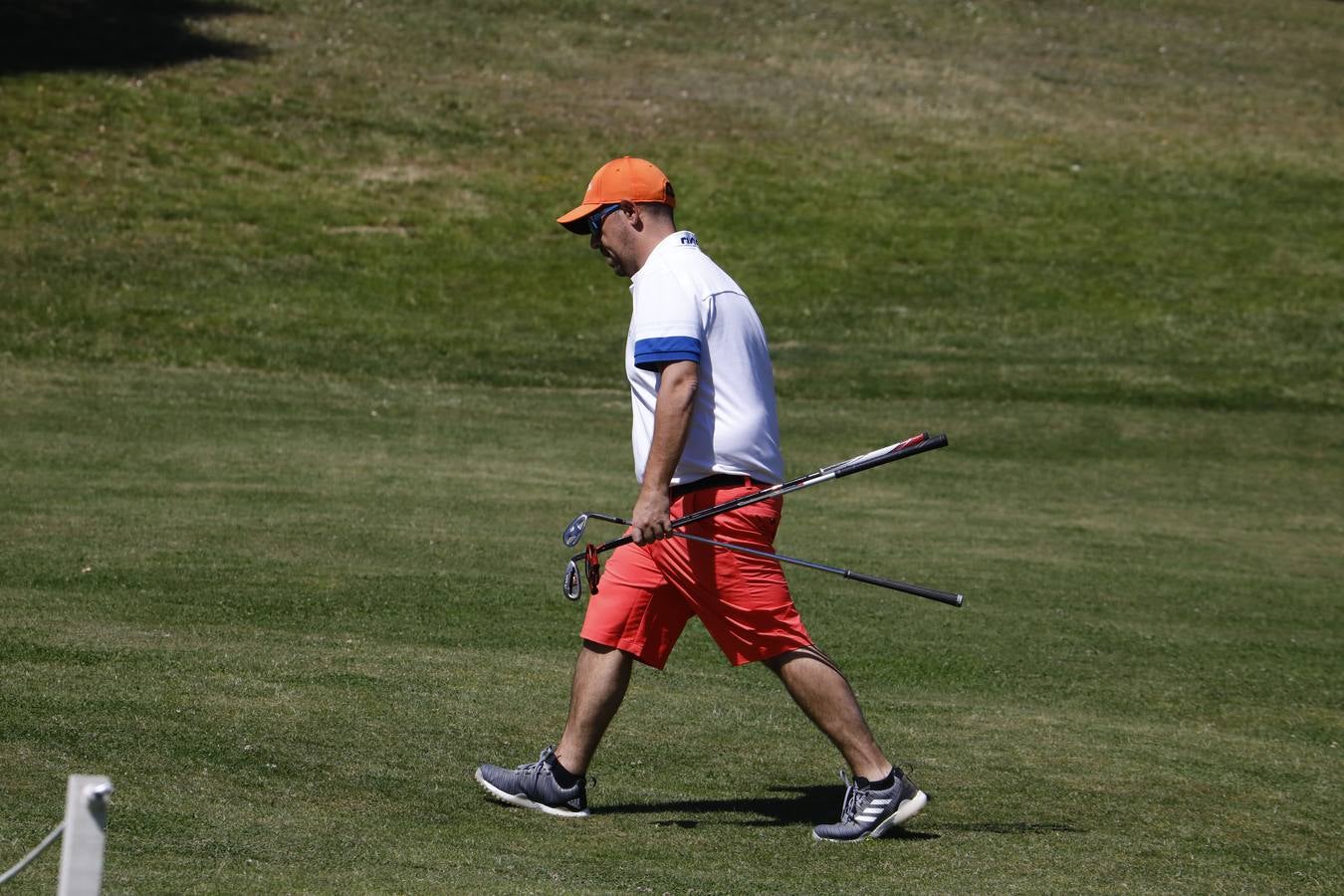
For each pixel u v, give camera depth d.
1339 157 117.75
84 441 49.34
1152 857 16.36
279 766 17.91
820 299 85.62
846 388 70.31
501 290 83.62
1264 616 34.09
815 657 16.81
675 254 16.98
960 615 31.95
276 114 105.88
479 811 16.98
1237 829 17.75
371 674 22.84
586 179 101.81
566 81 120.81
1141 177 110.50
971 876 15.32
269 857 14.56
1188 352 79.44
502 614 28.98
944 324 82.62
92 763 17.19
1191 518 48.31
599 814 17.31
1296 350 80.56
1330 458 60.78
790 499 47.78
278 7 130.50
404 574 32.31
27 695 19.81
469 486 45.66
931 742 21.50
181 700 20.28
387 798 17.09
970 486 52.12
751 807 17.89
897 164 109.38
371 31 127.19
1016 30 147.75
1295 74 141.25
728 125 114.12
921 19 148.25
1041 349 78.94
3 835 14.55
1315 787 19.95
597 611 17.34
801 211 99.12
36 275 76.81
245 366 67.25
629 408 64.19
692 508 16.91
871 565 37.44
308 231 89.00
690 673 25.31
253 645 24.44
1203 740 22.62
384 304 79.62
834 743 16.84
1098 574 38.03
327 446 51.62
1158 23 155.62
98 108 101.94
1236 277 93.00
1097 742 22.00
